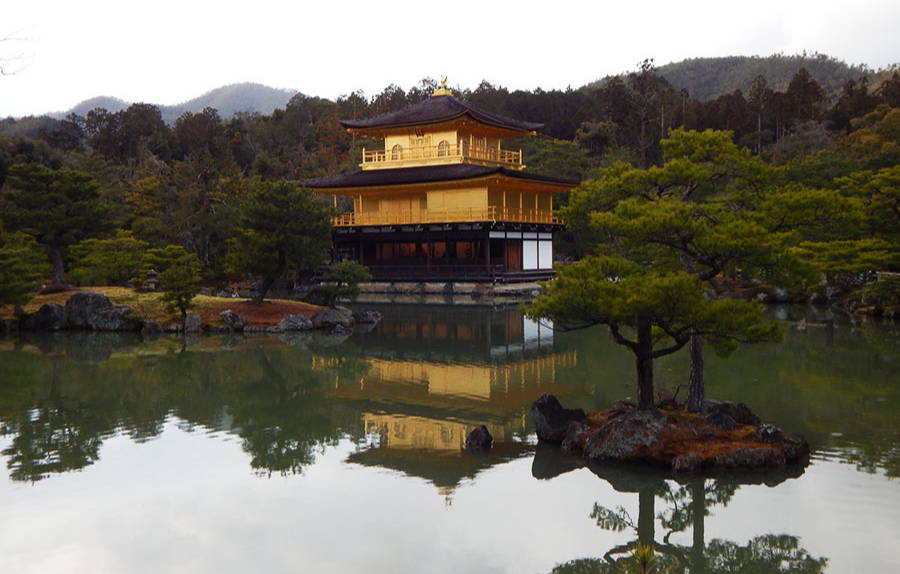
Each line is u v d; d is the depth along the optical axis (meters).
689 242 19.20
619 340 19.77
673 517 15.65
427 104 84.25
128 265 56.97
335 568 13.45
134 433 22.42
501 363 33.72
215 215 76.06
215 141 135.88
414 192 79.12
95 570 13.43
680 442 18.53
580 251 86.38
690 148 21.00
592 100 154.88
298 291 71.38
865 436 20.30
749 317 17.59
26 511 16.17
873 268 41.19
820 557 13.59
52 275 56.19
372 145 123.06
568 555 13.98
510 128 83.50
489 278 70.31
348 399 26.70
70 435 22.22
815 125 107.12
